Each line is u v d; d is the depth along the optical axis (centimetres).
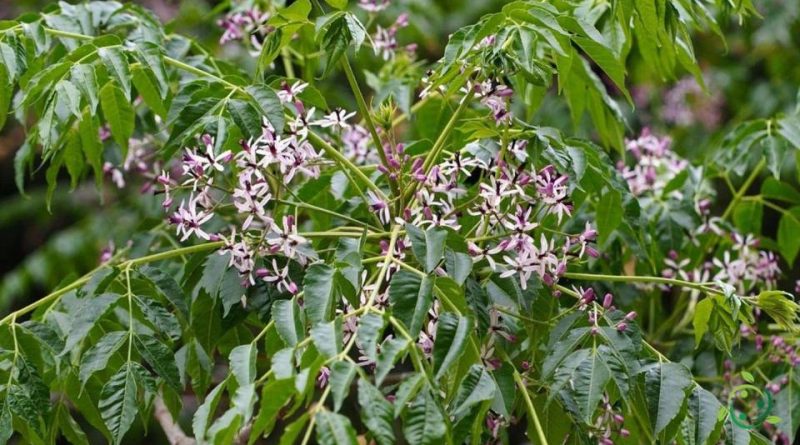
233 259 108
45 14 126
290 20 111
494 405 103
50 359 112
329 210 119
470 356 102
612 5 114
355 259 101
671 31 113
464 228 112
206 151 108
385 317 96
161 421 130
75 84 109
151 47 113
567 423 109
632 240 123
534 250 106
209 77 113
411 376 94
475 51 108
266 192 109
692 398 104
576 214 124
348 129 127
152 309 109
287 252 107
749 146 130
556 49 106
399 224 106
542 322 109
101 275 111
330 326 95
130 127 118
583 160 112
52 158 123
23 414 107
